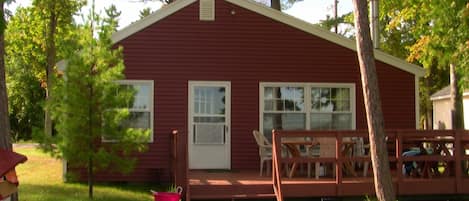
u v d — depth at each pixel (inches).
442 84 1285.7
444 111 1130.7
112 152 439.5
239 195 441.7
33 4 966.4
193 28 556.4
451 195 467.5
